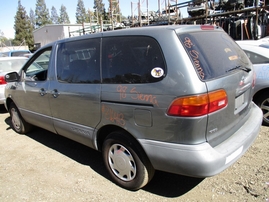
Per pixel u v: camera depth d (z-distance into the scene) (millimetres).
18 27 66188
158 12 14469
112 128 2805
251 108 3113
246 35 9586
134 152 2547
